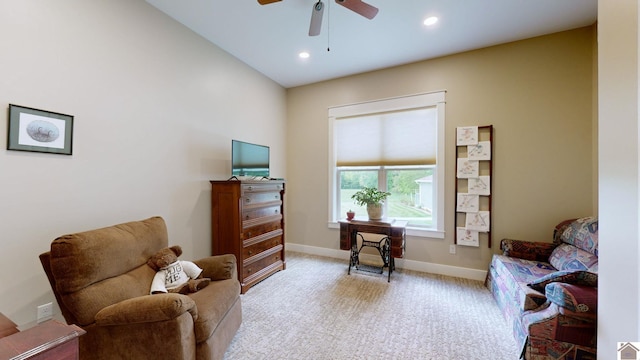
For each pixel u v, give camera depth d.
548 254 2.60
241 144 3.17
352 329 2.14
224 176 3.29
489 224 3.10
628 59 1.06
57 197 1.86
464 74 3.26
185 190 2.81
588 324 1.53
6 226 1.64
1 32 1.61
